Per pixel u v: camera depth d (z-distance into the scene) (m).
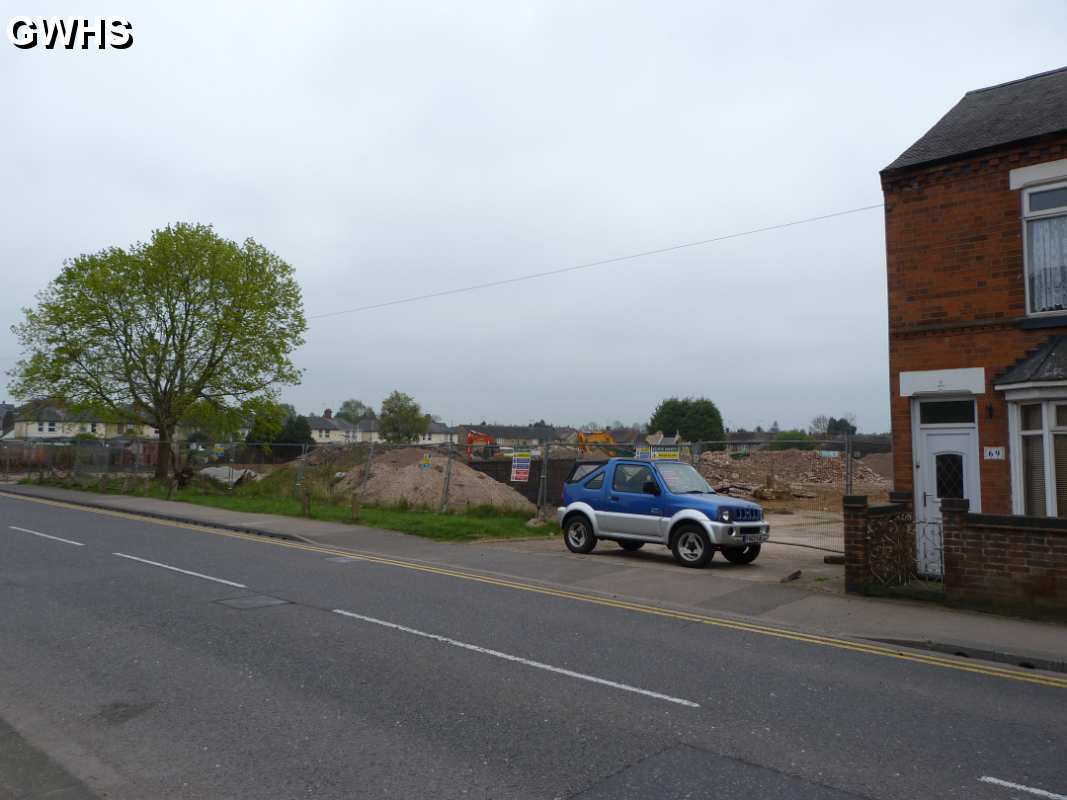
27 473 38.78
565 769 4.73
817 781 4.64
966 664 7.66
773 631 8.91
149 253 30.39
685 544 13.41
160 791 4.35
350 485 25.91
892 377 12.23
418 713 5.67
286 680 6.38
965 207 11.68
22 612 8.68
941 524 10.45
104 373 30.59
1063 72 13.43
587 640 8.07
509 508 21.16
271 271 32.81
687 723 5.62
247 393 32.53
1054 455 10.45
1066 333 10.64
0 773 4.55
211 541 15.50
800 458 41.09
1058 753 5.19
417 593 10.42
